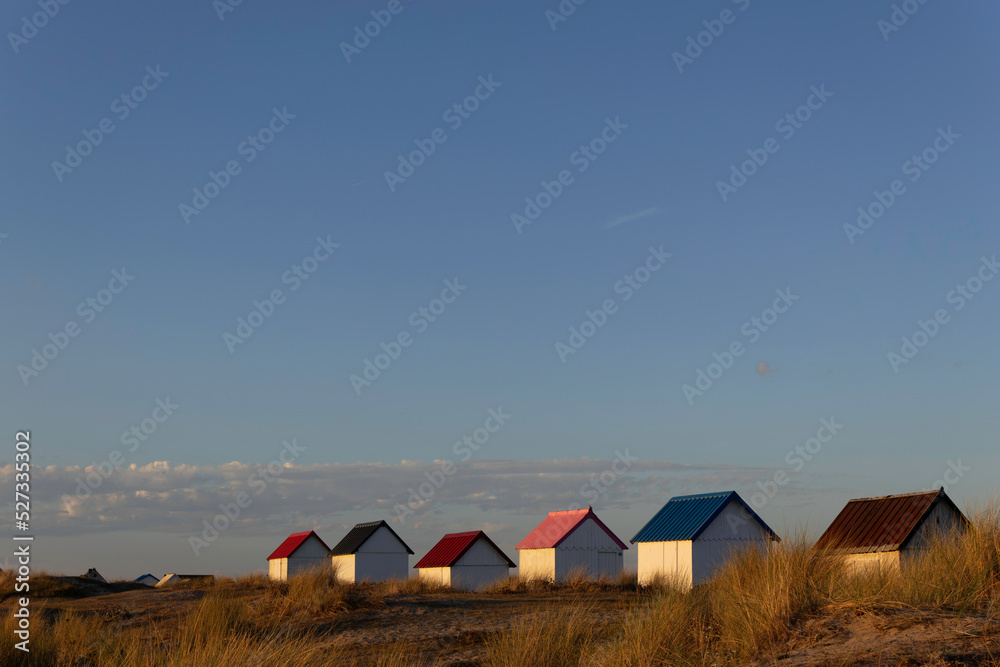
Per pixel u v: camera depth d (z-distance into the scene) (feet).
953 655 24.63
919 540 79.82
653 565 116.67
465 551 144.05
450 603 76.43
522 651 34.40
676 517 117.70
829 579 33.83
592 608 43.29
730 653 30.37
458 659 44.34
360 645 51.01
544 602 74.79
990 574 30.58
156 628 60.23
